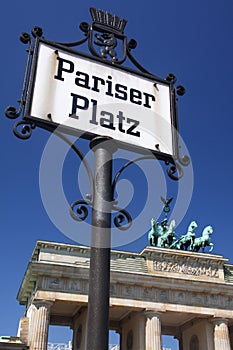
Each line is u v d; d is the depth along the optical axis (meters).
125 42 9.95
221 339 88.31
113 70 9.48
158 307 86.25
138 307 85.31
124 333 95.75
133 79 9.69
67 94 8.73
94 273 7.66
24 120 8.12
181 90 10.34
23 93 8.38
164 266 92.06
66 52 9.18
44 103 8.41
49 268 81.00
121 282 86.00
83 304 82.44
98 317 7.29
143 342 85.06
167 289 89.19
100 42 9.75
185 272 92.75
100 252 7.82
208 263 95.81
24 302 97.56
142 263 91.81
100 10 10.09
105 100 9.05
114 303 84.25
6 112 8.12
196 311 88.69
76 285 82.12
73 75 8.98
